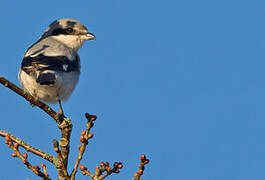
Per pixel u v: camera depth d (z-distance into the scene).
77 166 6.91
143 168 6.41
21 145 6.95
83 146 6.91
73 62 11.25
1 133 7.02
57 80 10.28
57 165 6.82
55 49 11.26
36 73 10.10
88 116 7.04
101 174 6.79
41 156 6.93
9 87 8.52
